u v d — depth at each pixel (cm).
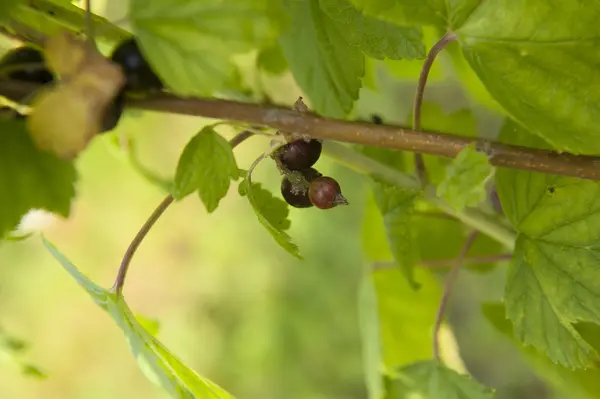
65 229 138
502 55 41
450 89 55
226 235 135
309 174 43
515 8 40
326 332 122
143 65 39
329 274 121
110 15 49
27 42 40
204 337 132
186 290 135
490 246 53
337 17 41
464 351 100
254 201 41
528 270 44
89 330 140
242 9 37
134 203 137
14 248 141
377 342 54
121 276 43
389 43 42
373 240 54
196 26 37
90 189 135
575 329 44
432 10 41
